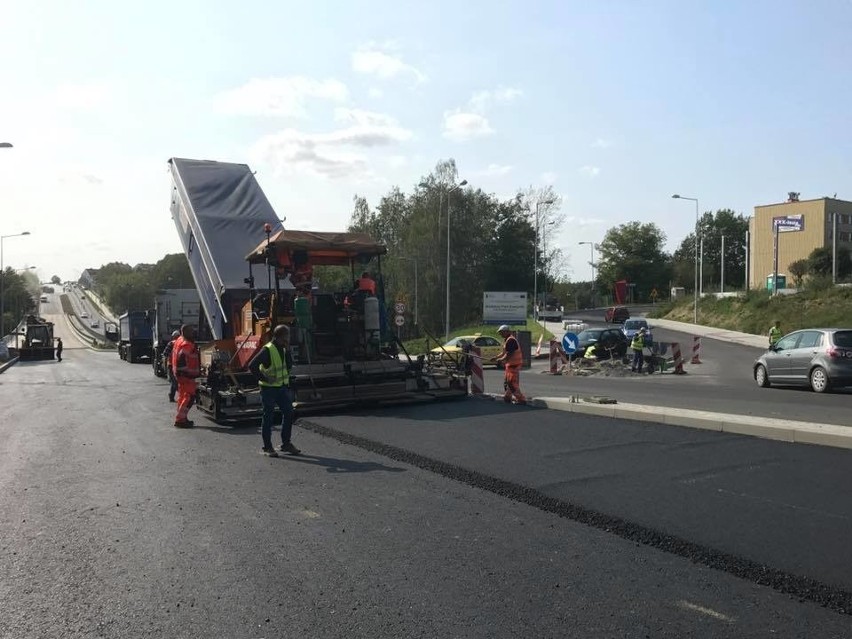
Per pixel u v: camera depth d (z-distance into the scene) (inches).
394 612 171.9
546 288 3225.9
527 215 3267.7
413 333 1407.5
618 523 235.3
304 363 509.7
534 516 250.7
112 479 323.0
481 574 195.9
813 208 3452.3
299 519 251.6
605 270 4761.3
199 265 669.3
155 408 619.8
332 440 408.8
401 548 218.5
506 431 415.5
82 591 189.2
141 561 211.6
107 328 3026.6
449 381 569.3
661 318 2481.5
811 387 719.7
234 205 675.4
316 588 188.1
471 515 252.8
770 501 259.3
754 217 3718.0
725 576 192.2
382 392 518.6
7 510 271.9
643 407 472.1
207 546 224.2
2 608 179.0
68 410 620.7
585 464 323.6
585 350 1179.9
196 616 172.1
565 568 199.6
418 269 2805.1
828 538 218.1
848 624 162.4
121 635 162.9
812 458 330.6
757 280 3695.9
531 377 979.9
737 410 526.3
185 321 1065.5
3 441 444.5
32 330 1914.4
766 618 165.9
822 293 1768.0
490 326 2017.7
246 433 450.3
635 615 168.4
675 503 258.1
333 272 562.6
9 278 3619.6
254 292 558.3
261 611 174.2
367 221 3388.3
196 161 713.6
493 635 158.7
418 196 2965.1
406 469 328.5
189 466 347.6
